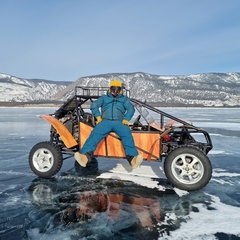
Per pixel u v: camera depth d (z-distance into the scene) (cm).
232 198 380
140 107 473
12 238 270
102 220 307
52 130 509
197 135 1078
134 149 404
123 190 409
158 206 349
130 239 267
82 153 401
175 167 412
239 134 1119
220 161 616
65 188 418
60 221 305
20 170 532
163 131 437
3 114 2903
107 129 408
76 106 482
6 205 350
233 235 275
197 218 314
